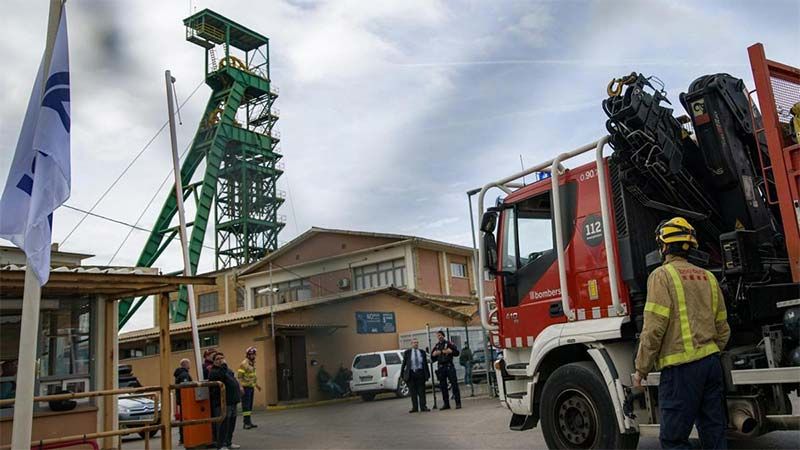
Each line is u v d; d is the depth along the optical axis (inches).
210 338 940.0
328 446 382.6
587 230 268.4
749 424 211.9
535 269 292.4
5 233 238.2
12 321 387.9
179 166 513.0
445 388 589.0
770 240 242.1
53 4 247.6
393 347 884.0
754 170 253.1
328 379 541.6
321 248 602.5
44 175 238.1
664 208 255.8
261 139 1780.3
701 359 171.2
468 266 1478.8
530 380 296.4
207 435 450.3
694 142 260.4
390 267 1311.5
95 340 425.4
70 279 325.1
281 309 677.3
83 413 410.3
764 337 213.0
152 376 1058.7
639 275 249.1
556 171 277.7
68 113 247.3
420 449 341.7
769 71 217.5
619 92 247.9
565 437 262.1
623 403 239.0
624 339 251.8
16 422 220.7
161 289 370.0
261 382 782.5
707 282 180.5
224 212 1766.7
